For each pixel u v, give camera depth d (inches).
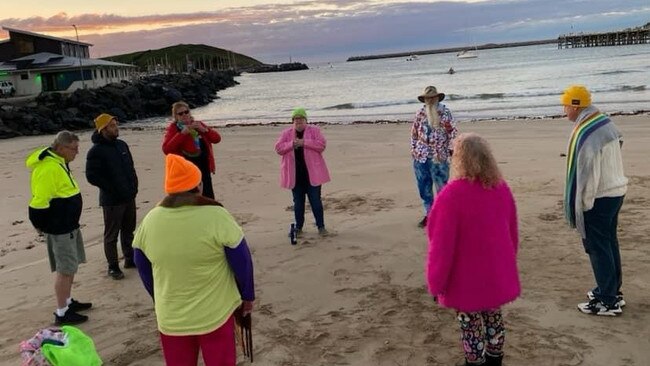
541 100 1155.3
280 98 2283.5
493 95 1338.6
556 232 263.4
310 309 199.6
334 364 159.3
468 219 128.5
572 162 169.6
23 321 206.5
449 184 132.0
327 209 343.9
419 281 217.8
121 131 1072.2
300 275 233.3
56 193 192.7
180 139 243.6
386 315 189.5
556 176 385.4
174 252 115.9
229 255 119.7
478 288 130.3
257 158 565.3
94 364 148.9
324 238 281.9
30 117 1250.6
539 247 244.5
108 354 175.0
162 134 899.4
